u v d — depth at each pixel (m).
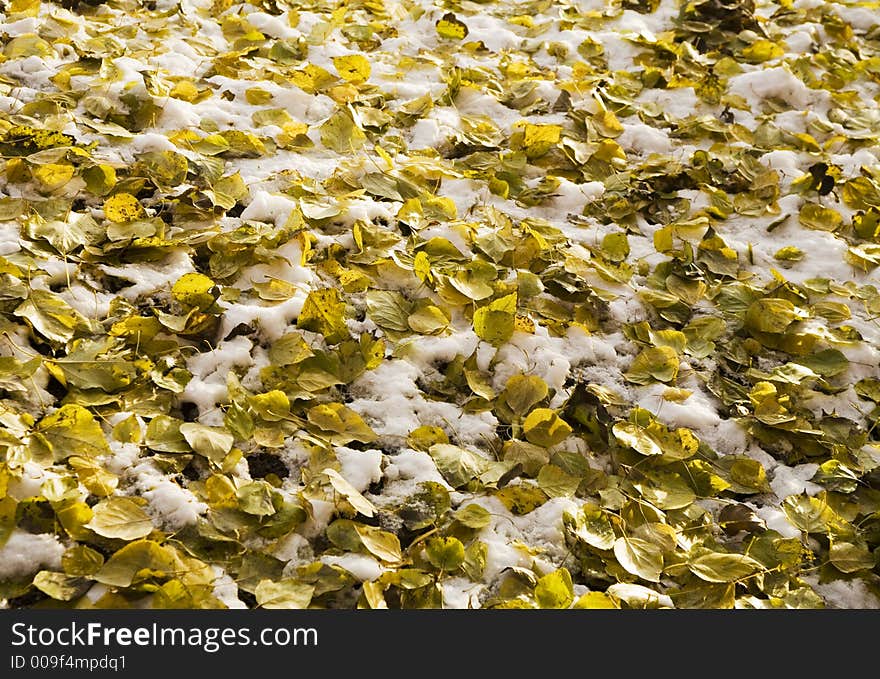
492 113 4.86
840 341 3.71
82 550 2.56
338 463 2.98
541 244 3.87
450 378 3.38
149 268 3.56
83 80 4.35
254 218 3.82
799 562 2.94
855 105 5.30
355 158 4.25
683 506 3.04
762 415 3.38
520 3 6.05
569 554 2.88
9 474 2.64
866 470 3.24
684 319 3.80
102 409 3.00
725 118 5.06
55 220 3.54
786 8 6.21
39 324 3.11
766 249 4.22
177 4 5.19
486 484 3.02
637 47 5.57
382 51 5.26
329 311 3.40
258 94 4.59
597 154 4.57
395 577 2.67
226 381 3.17
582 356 3.56
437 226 3.94
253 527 2.75
